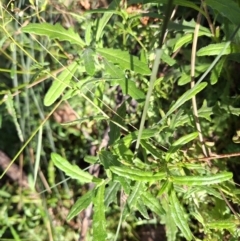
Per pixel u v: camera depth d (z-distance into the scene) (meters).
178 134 0.48
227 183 0.39
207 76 0.49
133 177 0.31
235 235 0.37
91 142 0.56
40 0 0.43
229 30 0.36
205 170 0.38
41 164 0.56
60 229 0.53
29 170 0.55
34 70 0.48
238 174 0.47
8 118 0.54
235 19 0.31
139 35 0.49
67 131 0.56
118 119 0.38
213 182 0.31
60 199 0.53
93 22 0.42
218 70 0.36
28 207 0.54
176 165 0.34
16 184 0.56
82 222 0.50
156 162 0.35
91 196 0.32
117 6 0.39
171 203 0.31
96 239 0.31
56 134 0.56
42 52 0.47
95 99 0.39
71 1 0.51
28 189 0.55
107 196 0.33
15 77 0.47
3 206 0.53
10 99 0.38
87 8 0.49
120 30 0.46
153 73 0.22
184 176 0.31
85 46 0.37
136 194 0.32
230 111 0.40
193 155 0.40
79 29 0.51
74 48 0.51
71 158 0.56
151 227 0.53
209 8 0.42
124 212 0.32
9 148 0.57
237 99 0.43
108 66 0.36
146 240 0.53
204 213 0.40
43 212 0.50
